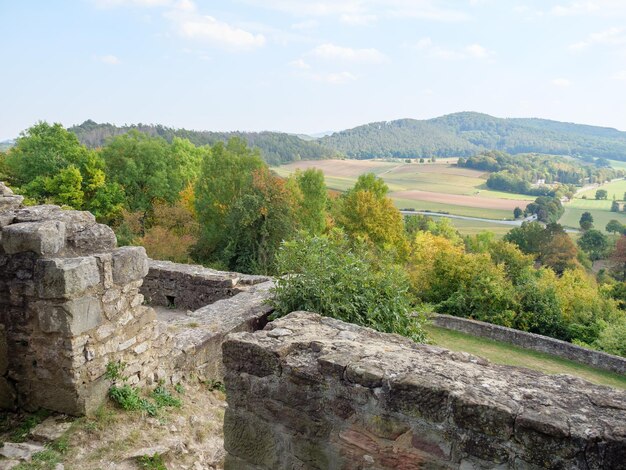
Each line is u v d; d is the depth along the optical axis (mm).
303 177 30312
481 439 2490
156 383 5695
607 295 34000
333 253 7148
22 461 4230
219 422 5527
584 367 14547
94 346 4859
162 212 28969
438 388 2604
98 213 30125
